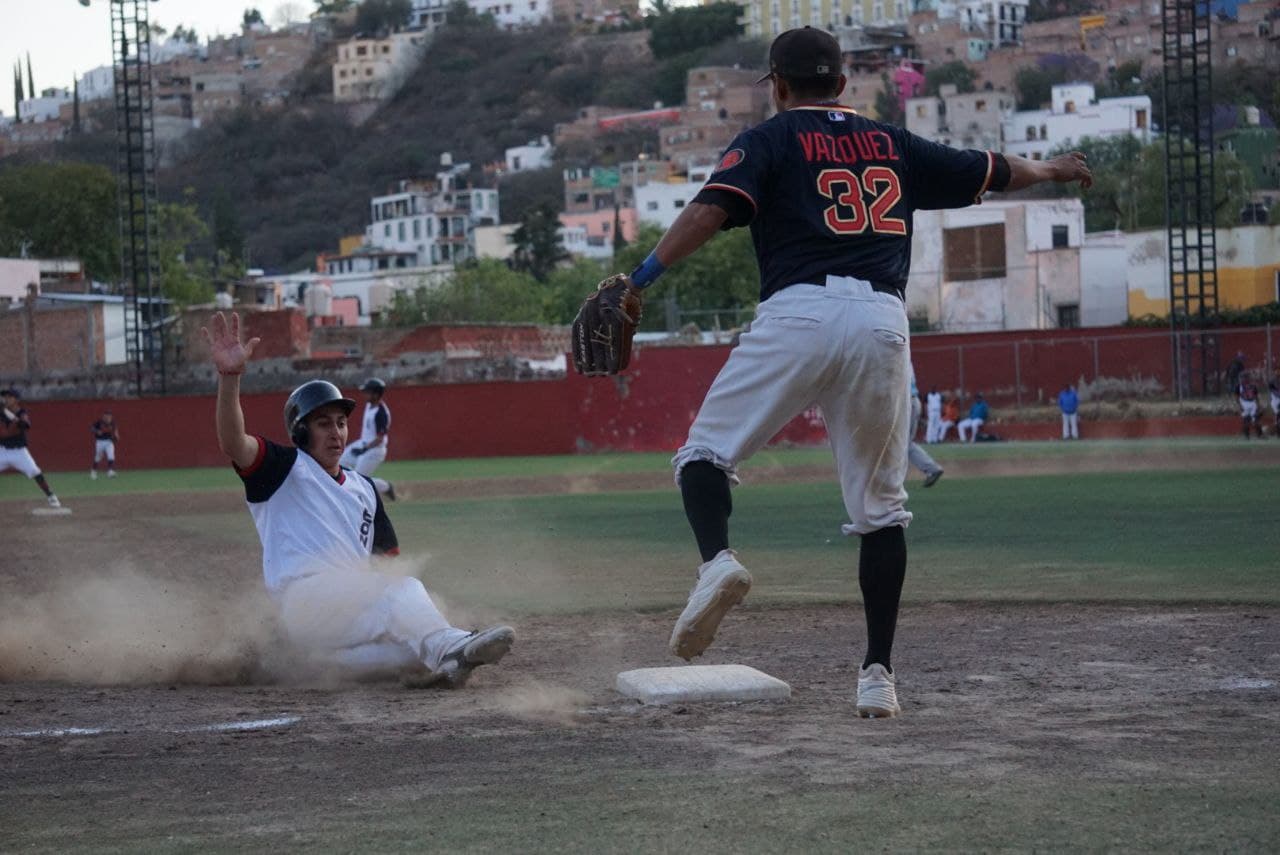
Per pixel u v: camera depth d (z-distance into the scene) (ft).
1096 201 599.16
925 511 112.47
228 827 24.85
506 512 134.21
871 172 32.40
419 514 134.10
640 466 238.07
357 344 440.04
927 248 448.65
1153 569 69.67
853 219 31.89
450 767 29.55
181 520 142.31
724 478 32.83
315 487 44.52
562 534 106.63
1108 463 181.98
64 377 418.92
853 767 27.86
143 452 336.49
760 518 114.11
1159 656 43.96
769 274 32.32
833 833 22.82
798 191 31.86
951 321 444.96
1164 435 281.54
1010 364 318.65
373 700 40.34
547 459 286.87
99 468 335.88
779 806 24.72
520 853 22.35
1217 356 301.22
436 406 321.32
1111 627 51.37
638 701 38.11
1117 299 435.94
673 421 315.99
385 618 43.19
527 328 450.30
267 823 25.05
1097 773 26.71
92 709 39.60
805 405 32.60
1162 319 326.24
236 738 34.24
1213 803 24.13
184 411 335.26
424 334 434.30
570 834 23.39
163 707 39.83
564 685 42.29
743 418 32.30
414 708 38.47
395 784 28.02
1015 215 439.63
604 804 25.39
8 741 34.68
